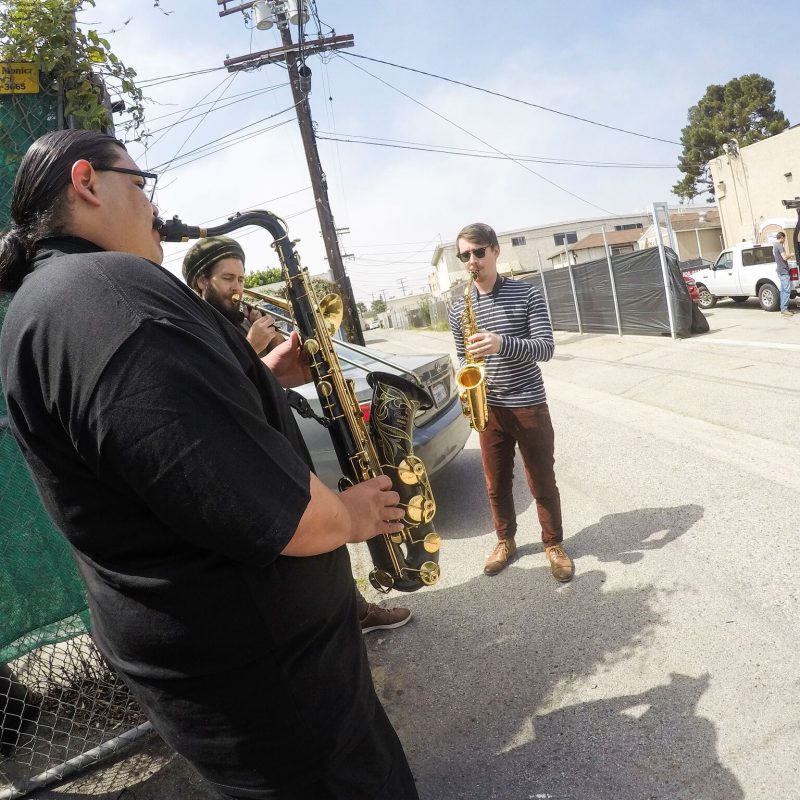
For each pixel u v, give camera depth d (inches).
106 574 42.6
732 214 883.4
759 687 83.2
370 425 71.1
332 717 46.9
